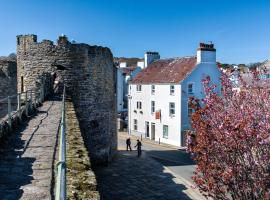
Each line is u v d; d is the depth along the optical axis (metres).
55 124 12.05
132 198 17.59
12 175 6.52
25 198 5.40
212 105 12.70
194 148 12.35
